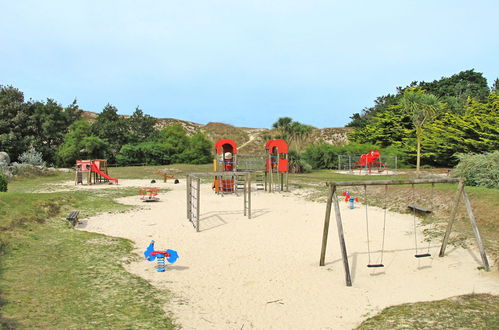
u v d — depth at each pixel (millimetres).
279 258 9203
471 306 5930
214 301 6453
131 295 6512
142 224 13047
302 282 7496
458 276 7570
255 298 6621
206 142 51312
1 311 5434
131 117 59781
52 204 14359
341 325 5527
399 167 44812
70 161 42656
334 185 8234
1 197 13164
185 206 16938
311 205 17047
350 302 6434
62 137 46219
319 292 6938
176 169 38438
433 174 30859
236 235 11586
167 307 6094
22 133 43219
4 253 8523
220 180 20938
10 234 9883
